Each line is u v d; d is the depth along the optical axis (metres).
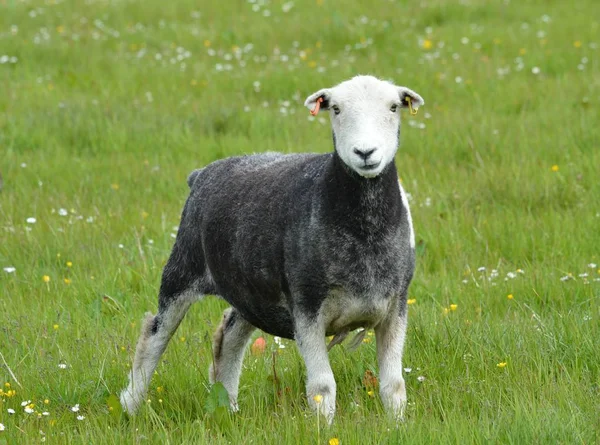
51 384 13.62
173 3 41.66
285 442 11.02
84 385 13.57
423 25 37.50
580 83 28.80
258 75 31.25
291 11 40.25
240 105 28.55
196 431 11.68
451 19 37.88
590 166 21.78
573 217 19.22
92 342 14.94
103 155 25.14
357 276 11.28
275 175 12.41
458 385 12.72
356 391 12.55
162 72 32.12
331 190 11.27
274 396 13.04
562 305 15.34
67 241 19.20
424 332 14.38
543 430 10.86
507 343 13.98
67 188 22.59
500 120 25.86
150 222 20.19
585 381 12.72
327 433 10.99
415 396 12.48
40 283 17.59
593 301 15.22
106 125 26.70
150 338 13.77
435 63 31.81
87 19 39.38
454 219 19.31
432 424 11.18
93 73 32.22
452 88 29.12
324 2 41.09
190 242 13.54
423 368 13.62
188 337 15.27
